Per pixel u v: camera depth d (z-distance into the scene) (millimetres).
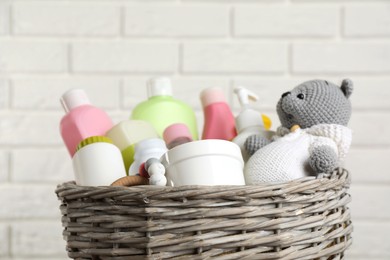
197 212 713
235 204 721
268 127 1032
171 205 712
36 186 1342
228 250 729
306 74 1354
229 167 781
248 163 854
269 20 1354
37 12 1342
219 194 709
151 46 1351
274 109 1349
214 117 1009
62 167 1346
